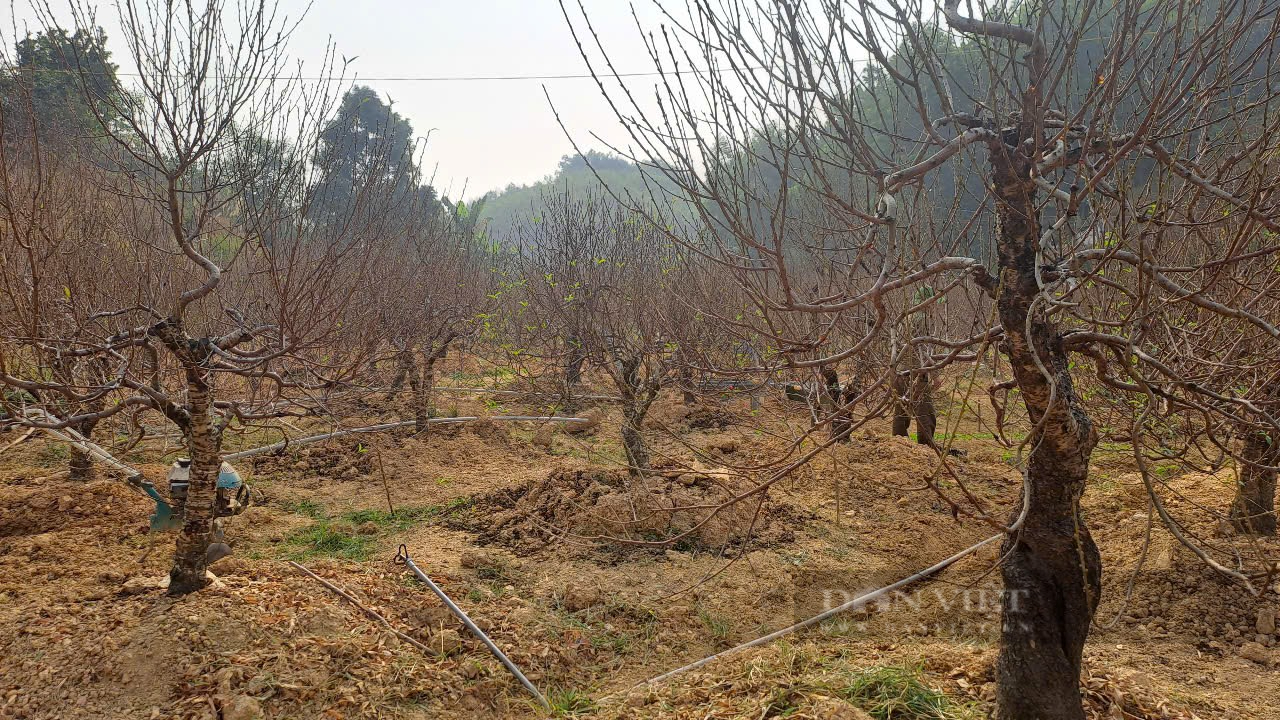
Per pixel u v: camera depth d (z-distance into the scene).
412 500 7.52
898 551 6.21
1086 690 3.66
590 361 8.59
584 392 11.59
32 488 6.80
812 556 6.07
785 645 4.45
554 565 5.86
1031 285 2.99
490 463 8.88
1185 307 3.79
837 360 3.24
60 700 3.73
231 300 7.34
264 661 4.07
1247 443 5.13
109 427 8.13
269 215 4.88
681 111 2.91
